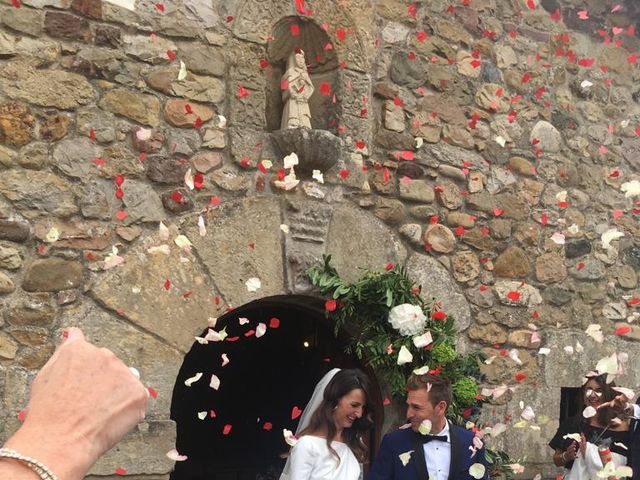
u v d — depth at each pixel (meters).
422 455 3.06
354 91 4.08
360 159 4.07
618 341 4.86
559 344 4.62
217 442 6.92
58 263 3.24
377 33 4.23
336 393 3.29
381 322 3.98
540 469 4.47
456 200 4.37
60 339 3.19
